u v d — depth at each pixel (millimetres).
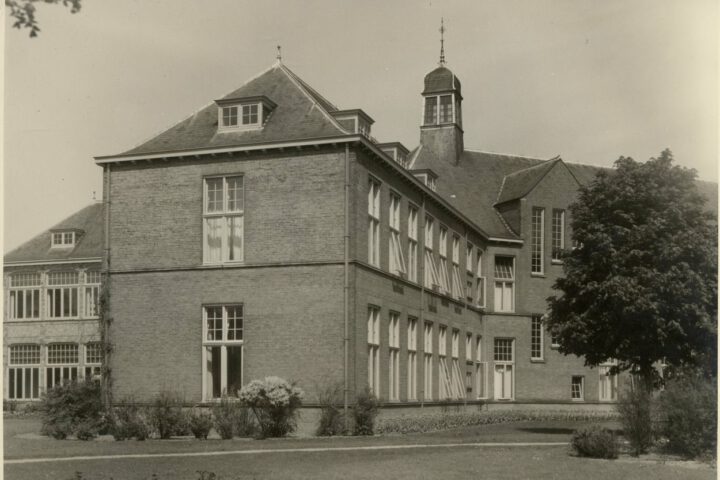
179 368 29969
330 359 28344
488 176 53531
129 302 30781
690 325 28938
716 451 21000
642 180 30266
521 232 49438
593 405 49562
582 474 17781
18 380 51094
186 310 30125
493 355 48000
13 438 27078
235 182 30312
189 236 30406
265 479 16391
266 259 29406
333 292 28578
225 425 26656
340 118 32500
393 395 33188
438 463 19297
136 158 30844
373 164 31078
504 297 49125
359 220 29422
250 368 29109
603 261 29875
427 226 38750
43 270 51469
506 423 41094
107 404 30219
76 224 52906
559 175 50500
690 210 29703
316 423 27969
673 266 28812
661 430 21875
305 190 29250
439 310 39281
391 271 33625
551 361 49281
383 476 16922
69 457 20609
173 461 19562
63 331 50625
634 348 29672
